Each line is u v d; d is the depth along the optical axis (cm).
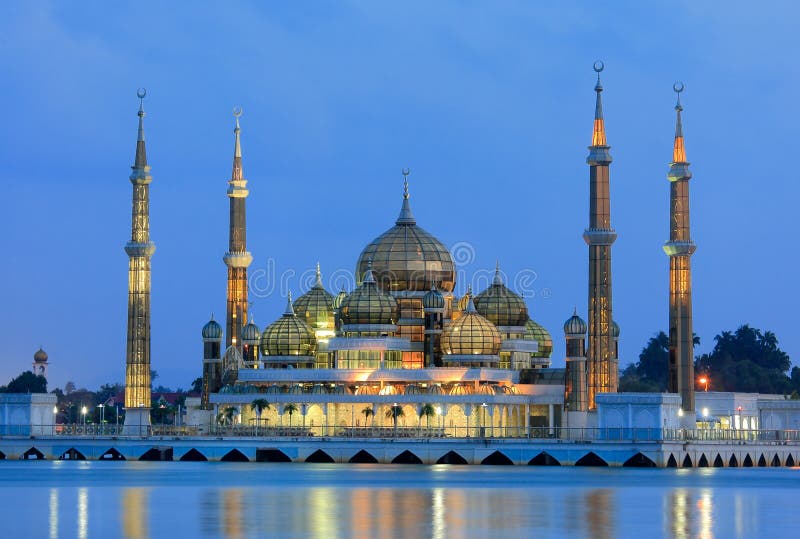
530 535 15375
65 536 15350
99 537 15262
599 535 15425
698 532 15700
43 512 17450
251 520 16550
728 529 15962
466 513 17212
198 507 17875
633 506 18025
